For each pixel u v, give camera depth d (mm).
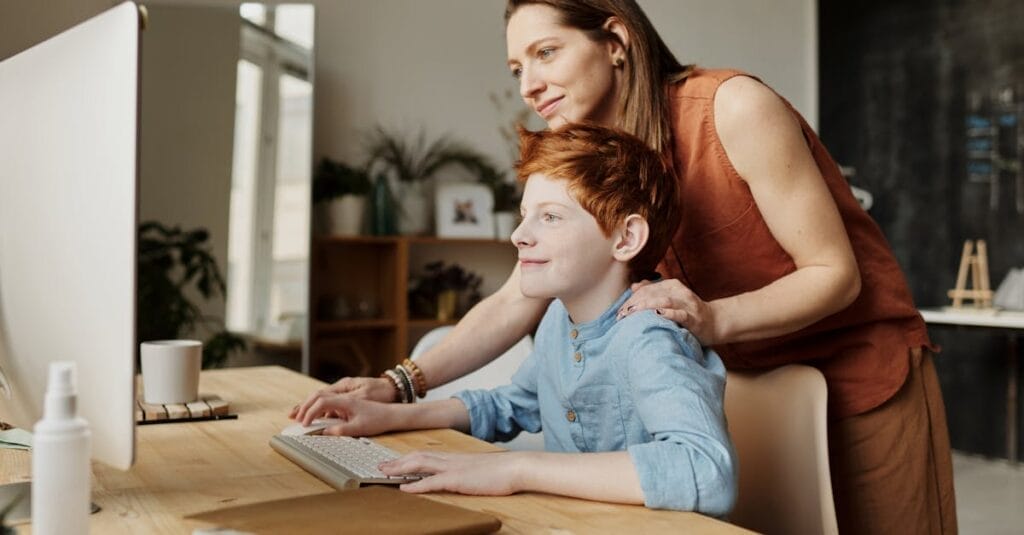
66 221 809
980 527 3373
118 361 747
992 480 4117
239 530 684
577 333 1063
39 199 853
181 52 3875
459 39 4609
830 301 1193
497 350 1413
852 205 1361
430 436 1235
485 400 1329
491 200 4566
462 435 1244
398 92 4480
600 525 795
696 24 5184
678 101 1292
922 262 4785
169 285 3818
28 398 900
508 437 1355
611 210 1018
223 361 3902
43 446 632
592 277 1037
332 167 4270
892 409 1351
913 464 1358
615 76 1302
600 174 1019
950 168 4652
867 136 5074
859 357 1347
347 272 4426
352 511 742
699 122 1266
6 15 3656
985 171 4488
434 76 4555
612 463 866
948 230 4660
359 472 951
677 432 877
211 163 3912
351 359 4371
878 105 5012
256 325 3973
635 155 1054
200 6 3920
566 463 888
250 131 3988
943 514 1413
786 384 1205
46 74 846
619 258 1033
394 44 4473
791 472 1173
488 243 4711
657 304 1015
